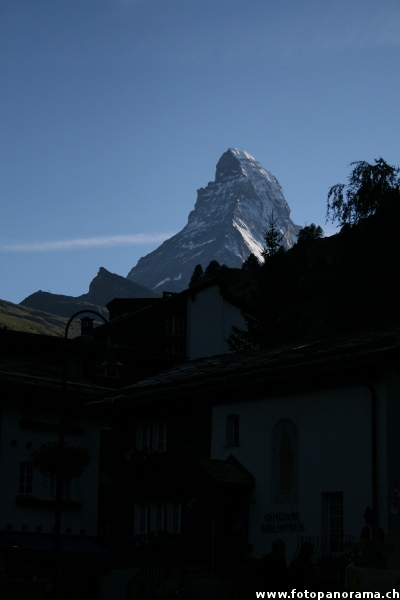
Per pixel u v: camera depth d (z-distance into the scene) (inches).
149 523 1478.8
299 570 793.6
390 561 1134.4
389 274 2356.1
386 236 2413.9
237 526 1334.9
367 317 2367.1
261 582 778.8
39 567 1724.9
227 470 1338.6
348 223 2455.7
